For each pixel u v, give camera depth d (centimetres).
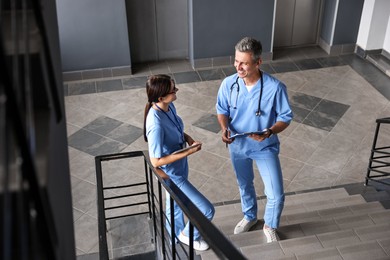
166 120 338
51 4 181
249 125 377
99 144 676
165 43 912
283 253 384
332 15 908
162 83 317
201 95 801
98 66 847
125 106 770
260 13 866
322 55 938
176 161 354
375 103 771
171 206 262
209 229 172
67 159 193
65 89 819
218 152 654
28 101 91
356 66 891
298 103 771
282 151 655
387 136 687
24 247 75
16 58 91
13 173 85
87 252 500
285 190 585
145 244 471
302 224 448
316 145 668
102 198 328
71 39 812
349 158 642
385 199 546
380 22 876
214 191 586
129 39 891
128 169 623
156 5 869
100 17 803
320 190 583
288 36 961
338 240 398
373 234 405
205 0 830
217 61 897
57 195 135
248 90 360
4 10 131
